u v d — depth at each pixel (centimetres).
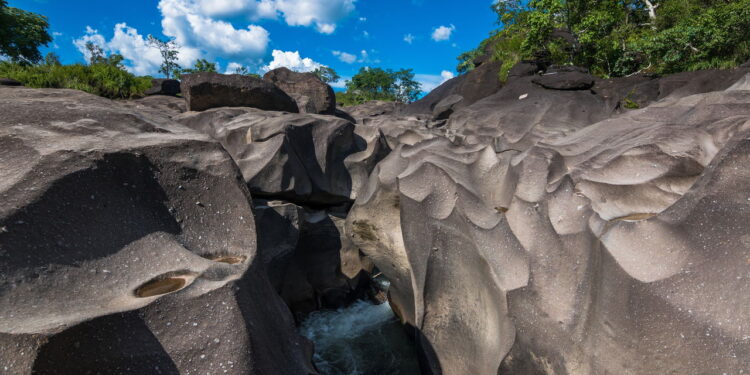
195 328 227
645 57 1788
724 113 518
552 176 426
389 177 522
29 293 213
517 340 329
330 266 677
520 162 458
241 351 229
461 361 405
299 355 302
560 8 1842
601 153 451
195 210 324
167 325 221
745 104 513
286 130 752
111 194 284
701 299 249
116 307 217
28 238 229
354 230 569
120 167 298
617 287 278
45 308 210
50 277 226
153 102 1378
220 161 358
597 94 1489
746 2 1415
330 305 664
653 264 274
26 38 2695
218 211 333
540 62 1880
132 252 270
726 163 278
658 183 372
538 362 320
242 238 327
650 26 2056
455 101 2062
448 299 423
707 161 390
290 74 1644
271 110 1153
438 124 1642
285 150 725
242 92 1098
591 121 1273
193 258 278
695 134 432
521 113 1336
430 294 438
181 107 1351
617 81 1523
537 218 375
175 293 232
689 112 566
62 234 245
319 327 599
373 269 746
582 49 1908
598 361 286
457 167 493
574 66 1670
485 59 2380
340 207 841
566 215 357
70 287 229
